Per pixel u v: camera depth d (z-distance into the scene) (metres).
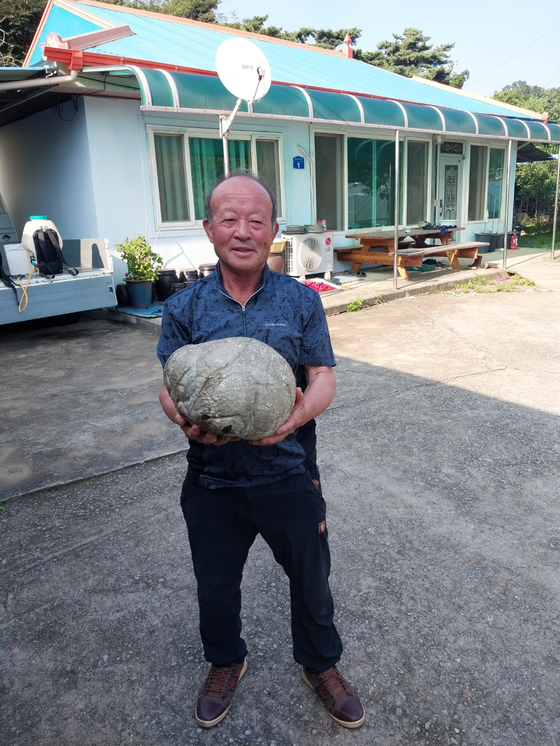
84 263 8.50
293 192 10.95
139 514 3.29
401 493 3.42
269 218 1.68
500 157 15.58
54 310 7.57
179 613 2.51
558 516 3.14
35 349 7.27
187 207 9.68
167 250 9.52
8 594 2.65
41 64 7.63
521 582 2.63
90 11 11.43
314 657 1.97
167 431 4.44
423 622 2.40
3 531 3.16
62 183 9.32
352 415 4.62
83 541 3.05
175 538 3.05
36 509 3.37
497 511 3.21
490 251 15.56
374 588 2.61
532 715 1.97
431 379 5.47
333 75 12.79
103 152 8.56
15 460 4.02
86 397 5.30
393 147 12.50
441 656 2.23
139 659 2.28
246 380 1.50
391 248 11.52
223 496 1.80
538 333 7.11
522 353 6.27
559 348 6.43
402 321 7.97
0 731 1.98
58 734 1.96
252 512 1.78
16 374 6.18
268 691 2.12
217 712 1.97
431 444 4.07
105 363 6.45
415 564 2.77
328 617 1.92
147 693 2.12
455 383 5.35
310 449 1.93
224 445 1.73
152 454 4.04
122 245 8.61
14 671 2.23
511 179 16.17
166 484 3.63
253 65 6.52
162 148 9.23
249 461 1.74
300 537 1.78
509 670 2.15
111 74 7.66
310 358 1.85
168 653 2.30
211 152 9.76
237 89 6.54
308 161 11.05
